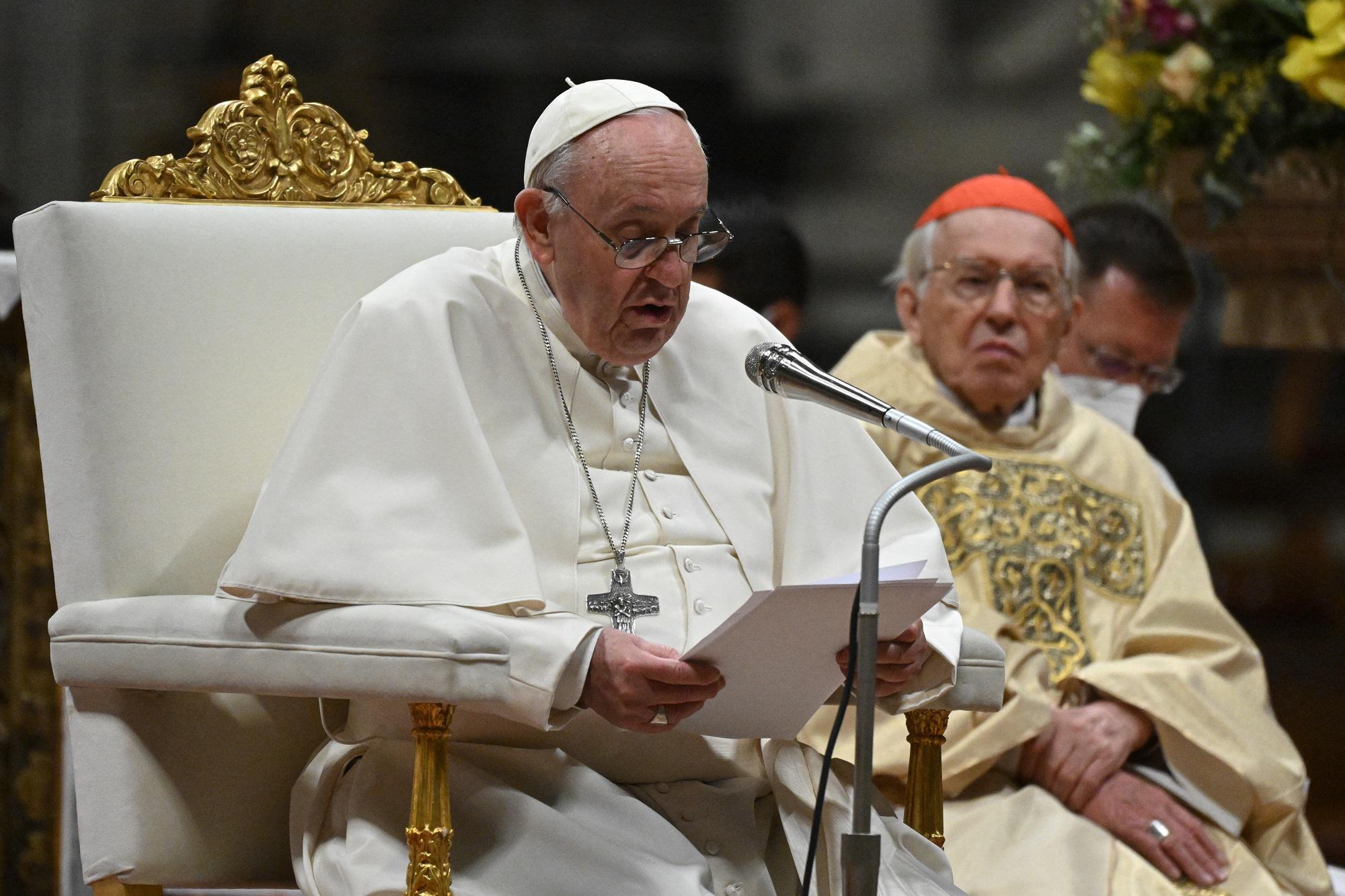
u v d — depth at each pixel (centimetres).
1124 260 1764
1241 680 1446
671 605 1023
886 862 982
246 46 3178
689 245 984
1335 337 1766
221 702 1022
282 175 1152
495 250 1093
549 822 936
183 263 1061
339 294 1093
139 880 996
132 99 3147
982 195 1509
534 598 934
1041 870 1259
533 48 3256
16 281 1362
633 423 1066
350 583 914
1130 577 1484
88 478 1030
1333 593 3009
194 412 1050
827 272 3341
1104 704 1390
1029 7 3266
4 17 3102
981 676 1033
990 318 1477
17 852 1438
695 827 1006
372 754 972
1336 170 1680
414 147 3256
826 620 888
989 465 819
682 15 3303
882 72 3309
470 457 973
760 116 3325
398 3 3212
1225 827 1355
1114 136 1823
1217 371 3000
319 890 941
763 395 1123
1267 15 1641
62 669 971
